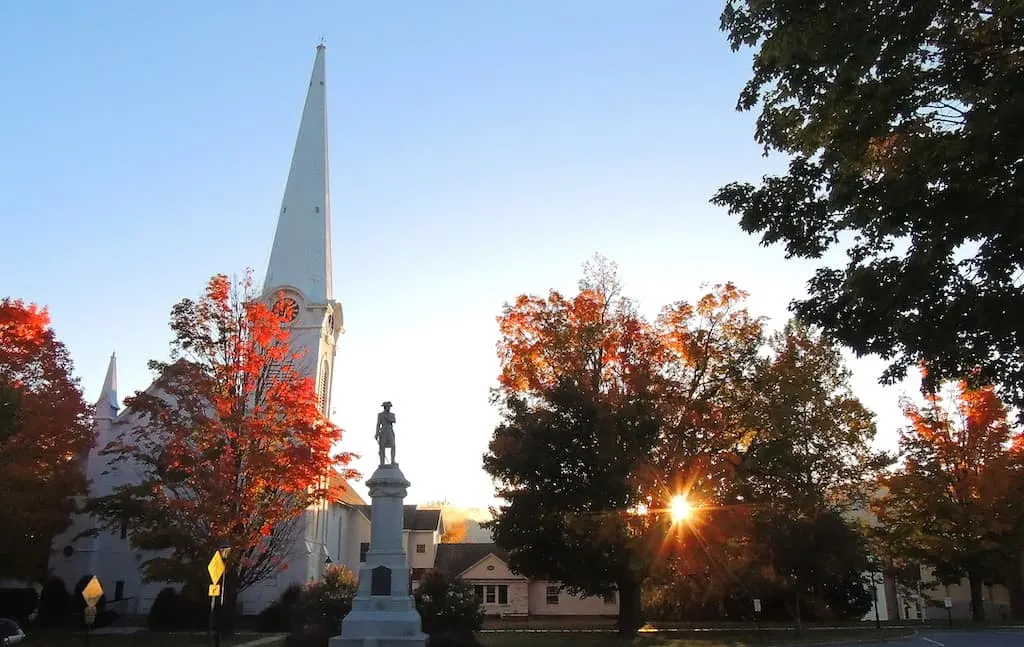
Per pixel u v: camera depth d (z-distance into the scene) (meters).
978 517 42.44
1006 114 9.96
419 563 66.56
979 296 11.10
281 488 31.64
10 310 33.12
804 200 13.21
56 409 33.25
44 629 38.53
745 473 35.06
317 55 56.47
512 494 33.69
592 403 32.44
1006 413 42.53
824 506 37.91
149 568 30.41
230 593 31.14
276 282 50.88
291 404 31.97
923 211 11.08
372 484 25.73
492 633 35.34
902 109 11.88
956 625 41.31
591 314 35.75
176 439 30.48
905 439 45.34
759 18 13.30
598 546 31.34
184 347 32.34
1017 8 10.78
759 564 34.69
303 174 53.41
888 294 11.70
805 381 36.19
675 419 34.47
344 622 24.05
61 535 44.78
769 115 13.84
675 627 41.75
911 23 10.91
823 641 31.17
